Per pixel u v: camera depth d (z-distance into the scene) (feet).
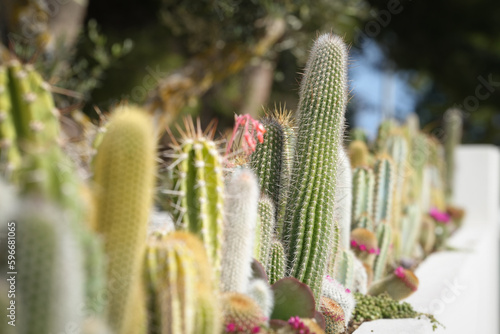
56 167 4.93
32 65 6.23
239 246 7.02
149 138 5.55
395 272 12.10
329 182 8.82
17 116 5.75
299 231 8.77
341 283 11.07
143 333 5.56
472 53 62.08
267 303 7.39
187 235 6.02
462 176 29.68
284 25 24.47
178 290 5.50
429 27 58.75
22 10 17.98
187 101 23.66
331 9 24.98
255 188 7.12
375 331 9.75
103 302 5.29
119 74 34.53
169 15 26.71
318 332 7.30
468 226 28.66
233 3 23.65
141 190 5.47
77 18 19.88
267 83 30.71
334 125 8.86
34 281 4.42
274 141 9.48
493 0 58.08
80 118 12.22
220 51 23.90
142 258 5.57
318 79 8.84
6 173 5.54
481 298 19.67
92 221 5.36
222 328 6.45
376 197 14.71
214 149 7.11
